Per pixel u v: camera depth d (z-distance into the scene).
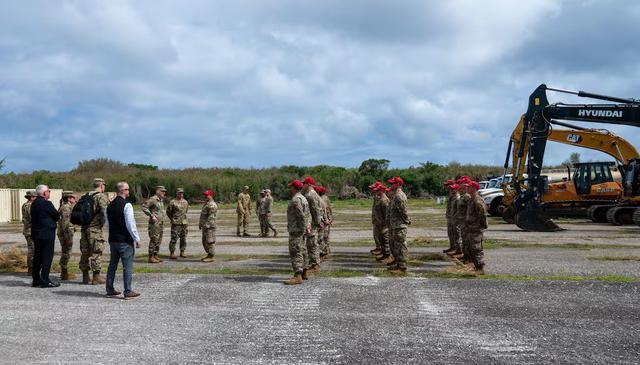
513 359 5.78
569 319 7.43
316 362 5.68
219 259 13.57
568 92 23.36
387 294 9.01
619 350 6.11
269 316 7.62
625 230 21.72
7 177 52.06
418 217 31.83
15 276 11.25
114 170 62.91
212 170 64.69
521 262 12.45
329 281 10.20
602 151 25.84
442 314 7.70
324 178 61.03
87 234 10.22
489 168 64.94
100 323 7.27
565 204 26.81
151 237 13.09
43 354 5.96
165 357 5.86
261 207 20.42
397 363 5.65
